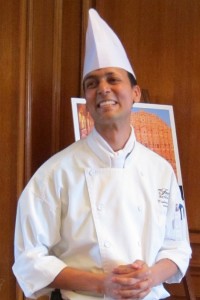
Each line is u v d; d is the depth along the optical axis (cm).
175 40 184
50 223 99
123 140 106
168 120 166
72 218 98
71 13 184
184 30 184
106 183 101
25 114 174
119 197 101
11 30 171
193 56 185
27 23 173
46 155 181
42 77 179
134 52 185
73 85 186
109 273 92
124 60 108
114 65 103
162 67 185
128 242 98
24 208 99
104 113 99
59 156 105
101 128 104
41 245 99
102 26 109
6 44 171
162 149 161
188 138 187
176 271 107
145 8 184
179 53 185
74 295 98
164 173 112
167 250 110
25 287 97
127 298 90
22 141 174
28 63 173
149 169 109
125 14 185
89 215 99
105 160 103
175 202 111
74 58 185
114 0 184
